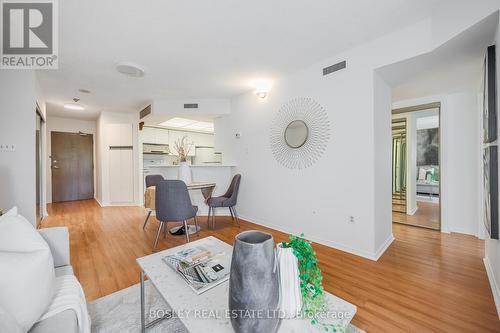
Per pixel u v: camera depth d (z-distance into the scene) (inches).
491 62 65.6
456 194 127.6
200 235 125.5
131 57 104.1
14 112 98.8
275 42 92.7
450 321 56.7
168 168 171.3
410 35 81.7
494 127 64.6
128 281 77.1
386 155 107.3
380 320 57.2
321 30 84.4
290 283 38.3
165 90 150.4
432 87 117.1
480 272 81.6
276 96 133.5
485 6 60.4
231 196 143.0
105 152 210.8
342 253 98.7
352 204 98.7
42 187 160.9
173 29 82.7
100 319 58.4
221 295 43.9
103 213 180.5
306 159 117.2
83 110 203.3
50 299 41.5
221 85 142.3
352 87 97.8
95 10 71.6
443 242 112.4
